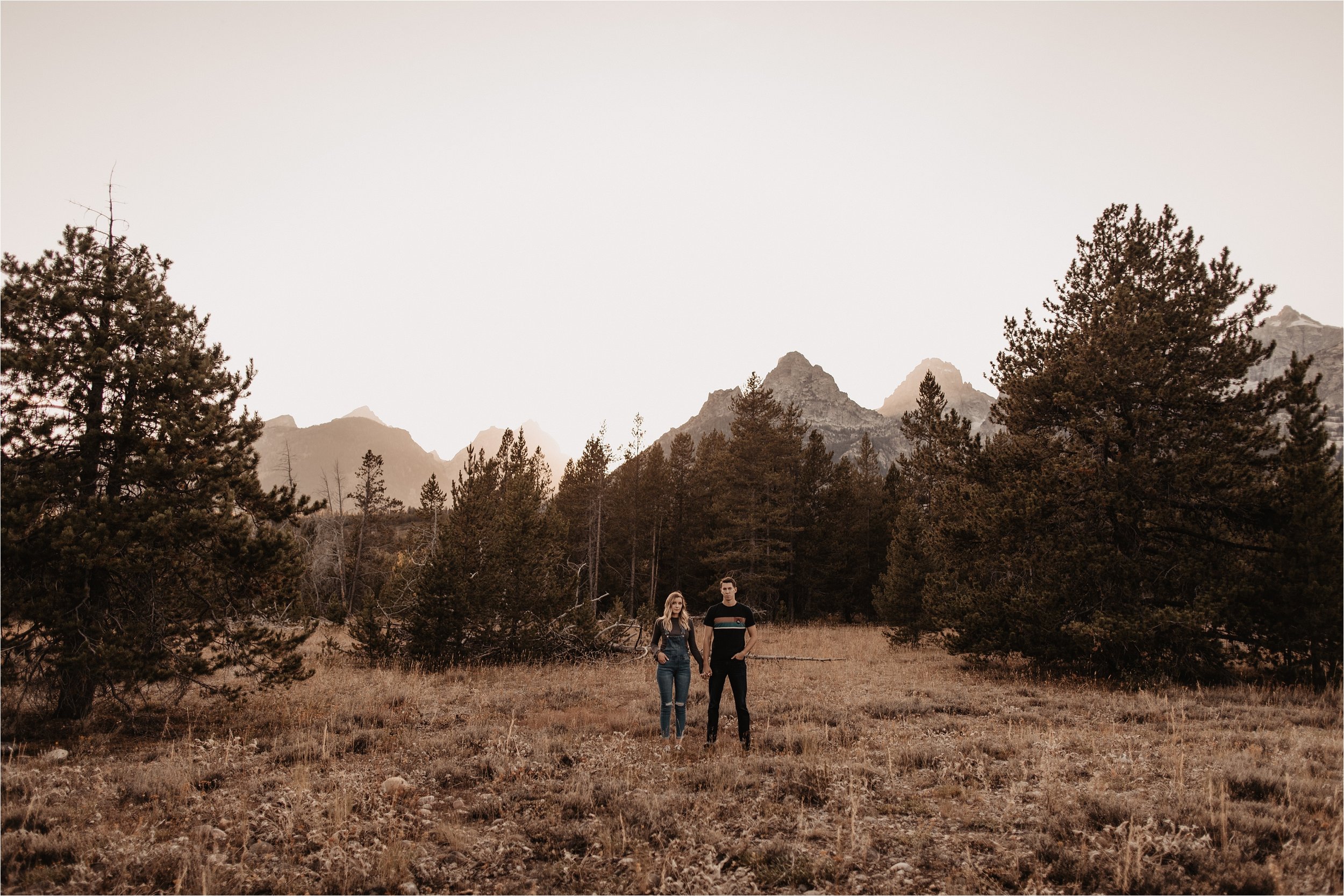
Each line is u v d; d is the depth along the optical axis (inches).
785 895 166.4
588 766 263.3
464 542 691.4
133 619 336.2
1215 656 510.0
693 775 252.5
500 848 187.3
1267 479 519.2
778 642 897.5
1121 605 526.6
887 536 1675.7
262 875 172.2
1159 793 226.7
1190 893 161.2
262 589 360.8
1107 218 616.7
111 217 354.0
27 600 296.7
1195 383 522.0
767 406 1755.7
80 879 165.9
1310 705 410.0
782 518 1604.3
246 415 378.6
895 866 179.5
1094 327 565.3
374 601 657.0
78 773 241.1
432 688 465.1
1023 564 592.1
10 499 298.0
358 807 221.6
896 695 442.3
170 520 321.1
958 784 249.0
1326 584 447.8
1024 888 166.7
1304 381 510.0
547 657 646.5
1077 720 366.6
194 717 346.6
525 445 1563.7
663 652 326.0
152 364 338.6
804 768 256.8
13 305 310.5
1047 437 610.9
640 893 165.5
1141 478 518.9
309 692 425.7
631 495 1857.8
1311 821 201.6
